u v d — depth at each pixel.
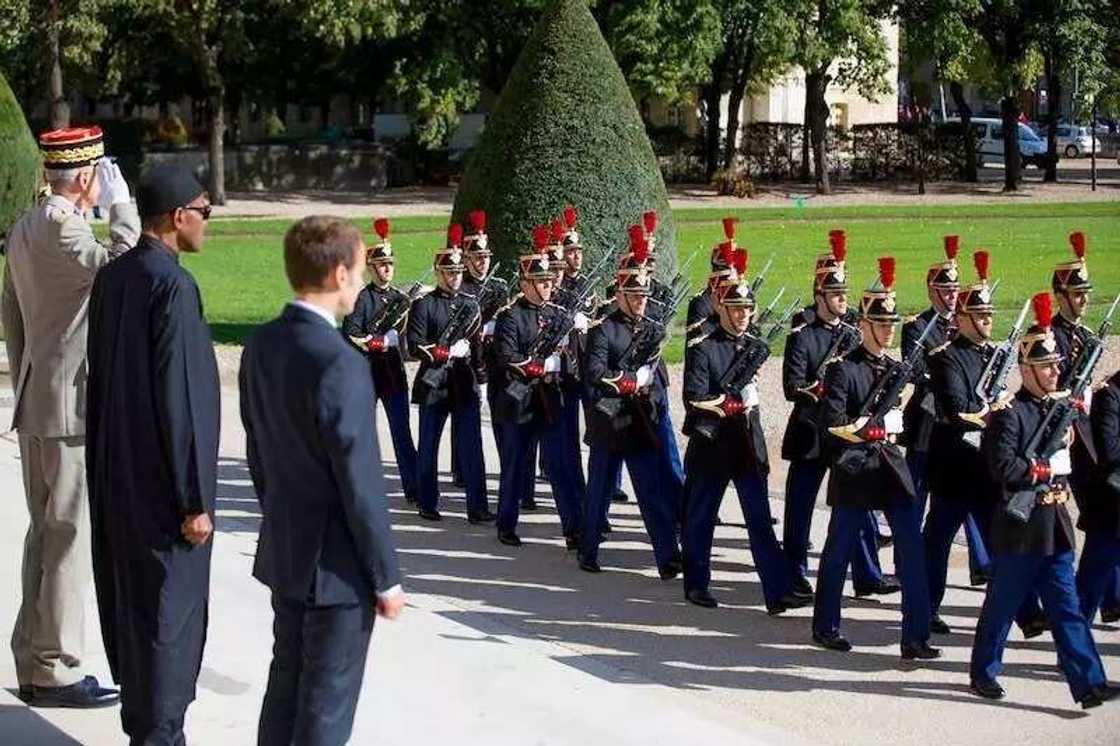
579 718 7.47
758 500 9.88
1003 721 7.99
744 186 45.34
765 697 8.31
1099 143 65.75
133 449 6.11
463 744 7.08
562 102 19.12
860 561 10.29
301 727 5.51
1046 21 45.59
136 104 52.12
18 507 11.25
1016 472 8.06
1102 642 9.45
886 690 8.46
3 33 37.75
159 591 6.13
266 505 5.63
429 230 35.03
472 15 43.91
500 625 9.52
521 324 11.65
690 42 41.16
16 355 7.27
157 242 6.20
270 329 5.56
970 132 50.53
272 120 57.09
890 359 9.23
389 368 12.79
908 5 45.47
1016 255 29.81
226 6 40.28
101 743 6.86
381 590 5.47
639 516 12.62
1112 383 8.77
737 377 9.97
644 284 10.79
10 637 8.34
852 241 32.62
